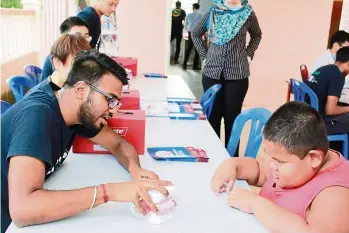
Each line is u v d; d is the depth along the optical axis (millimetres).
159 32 5207
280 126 979
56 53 1698
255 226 1049
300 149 956
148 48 5250
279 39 5012
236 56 2893
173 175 1362
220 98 3021
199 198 1194
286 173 1009
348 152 2752
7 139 1133
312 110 1001
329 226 917
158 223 1038
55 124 1130
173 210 1107
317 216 944
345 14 4289
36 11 4188
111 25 3914
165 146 1652
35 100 1134
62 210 1004
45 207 981
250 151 1872
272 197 1147
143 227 1019
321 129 975
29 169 994
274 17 4953
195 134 1835
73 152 1521
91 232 981
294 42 4953
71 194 1029
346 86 3092
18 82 2432
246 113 1913
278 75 5137
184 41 8258
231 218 1085
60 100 1163
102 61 1127
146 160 1490
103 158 1490
